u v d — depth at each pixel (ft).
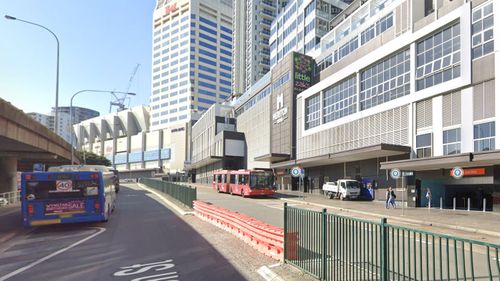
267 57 389.60
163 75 520.83
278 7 400.67
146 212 72.43
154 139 481.46
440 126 91.40
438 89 91.30
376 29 124.47
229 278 24.86
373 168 117.50
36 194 50.03
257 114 228.63
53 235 46.34
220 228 49.44
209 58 511.40
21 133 71.92
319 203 100.32
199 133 358.84
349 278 20.06
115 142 543.80
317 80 171.73
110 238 42.63
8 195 97.45
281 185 184.85
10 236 45.68
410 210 83.10
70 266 29.37
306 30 214.48
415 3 104.83
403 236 16.53
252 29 386.11
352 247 20.04
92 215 52.19
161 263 29.53
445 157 78.33
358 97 125.70
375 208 86.79
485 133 79.87
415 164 86.38
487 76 79.36
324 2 208.33
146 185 197.77
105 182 55.47
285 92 182.91
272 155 167.53
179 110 492.54
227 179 140.05
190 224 54.19
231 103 316.60
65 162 167.63
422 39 98.73
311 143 157.69
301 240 25.45
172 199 101.04
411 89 100.78
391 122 108.47
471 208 92.12
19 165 197.77
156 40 538.88
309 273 23.94
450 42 89.97
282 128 185.88
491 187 89.25
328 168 146.00
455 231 53.31
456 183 89.81
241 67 436.35
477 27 83.05
